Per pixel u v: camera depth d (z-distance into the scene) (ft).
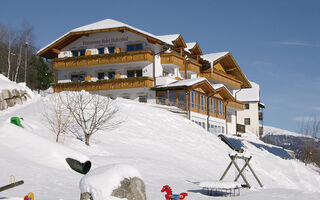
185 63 156.87
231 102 174.19
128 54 142.92
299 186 87.45
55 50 155.63
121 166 26.13
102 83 144.46
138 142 84.38
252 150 113.09
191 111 137.80
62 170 49.37
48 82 206.90
